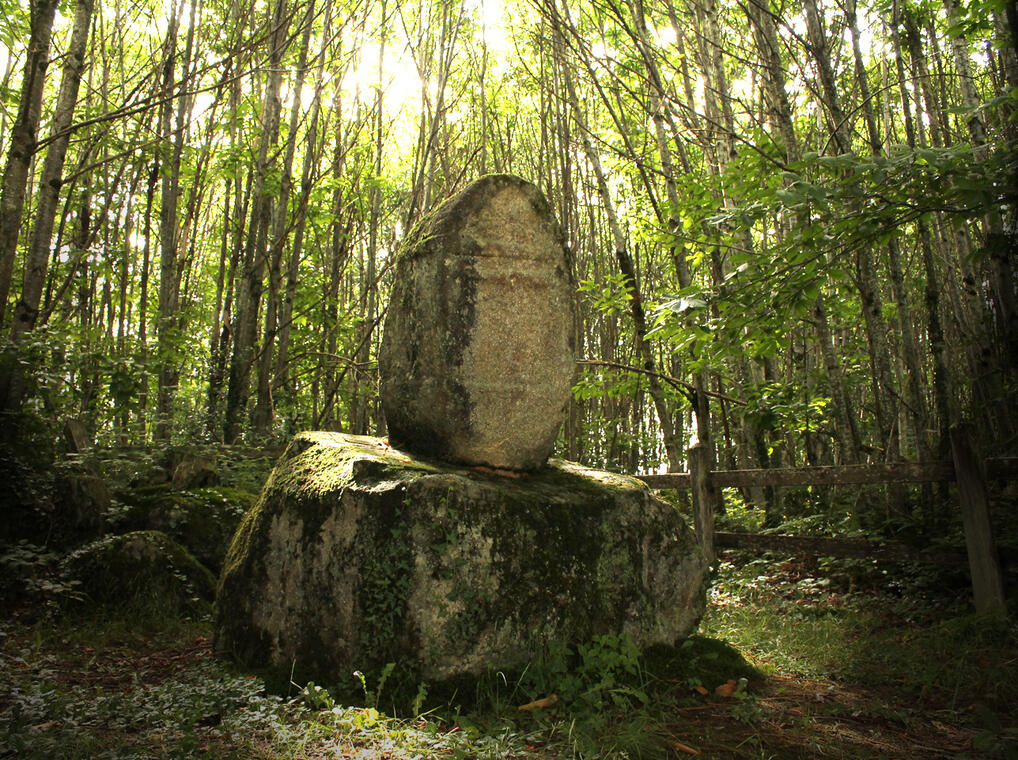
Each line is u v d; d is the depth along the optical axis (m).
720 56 10.23
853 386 9.92
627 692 3.50
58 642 4.62
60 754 2.57
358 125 15.15
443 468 4.11
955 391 7.94
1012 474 4.98
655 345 15.67
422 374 4.35
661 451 18.70
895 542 5.48
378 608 3.57
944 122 9.87
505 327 4.34
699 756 2.89
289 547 3.93
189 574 5.61
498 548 3.77
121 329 13.49
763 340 5.75
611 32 11.23
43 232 7.56
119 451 7.68
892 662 4.19
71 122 8.09
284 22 8.84
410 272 4.48
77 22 8.16
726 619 5.47
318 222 14.98
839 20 8.87
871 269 7.35
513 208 4.43
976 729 3.20
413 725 3.16
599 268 19.41
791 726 3.26
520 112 18.67
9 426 6.35
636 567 4.23
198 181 14.48
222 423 11.20
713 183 6.67
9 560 5.26
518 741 2.97
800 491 8.84
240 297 12.59
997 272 6.37
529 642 3.75
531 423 4.38
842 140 7.14
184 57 12.21
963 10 5.82
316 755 2.71
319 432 4.70
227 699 3.26
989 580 4.80
